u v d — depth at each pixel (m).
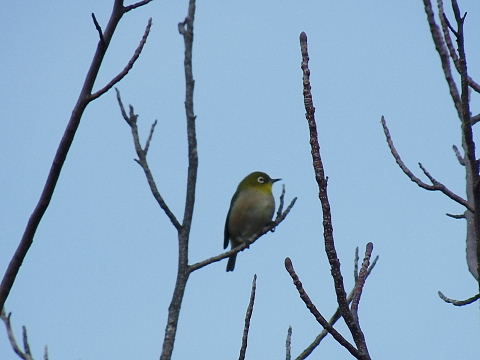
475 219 6.69
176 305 7.87
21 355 8.69
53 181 8.05
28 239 8.03
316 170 7.17
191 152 8.52
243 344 8.20
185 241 8.23
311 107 7.29
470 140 6.58
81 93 8.16
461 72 6.61
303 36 7.49
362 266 7.81
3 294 7.91
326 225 7.11
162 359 7.52
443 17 7.59
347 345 7.04
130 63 8.27
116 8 8.30
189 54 8.85
